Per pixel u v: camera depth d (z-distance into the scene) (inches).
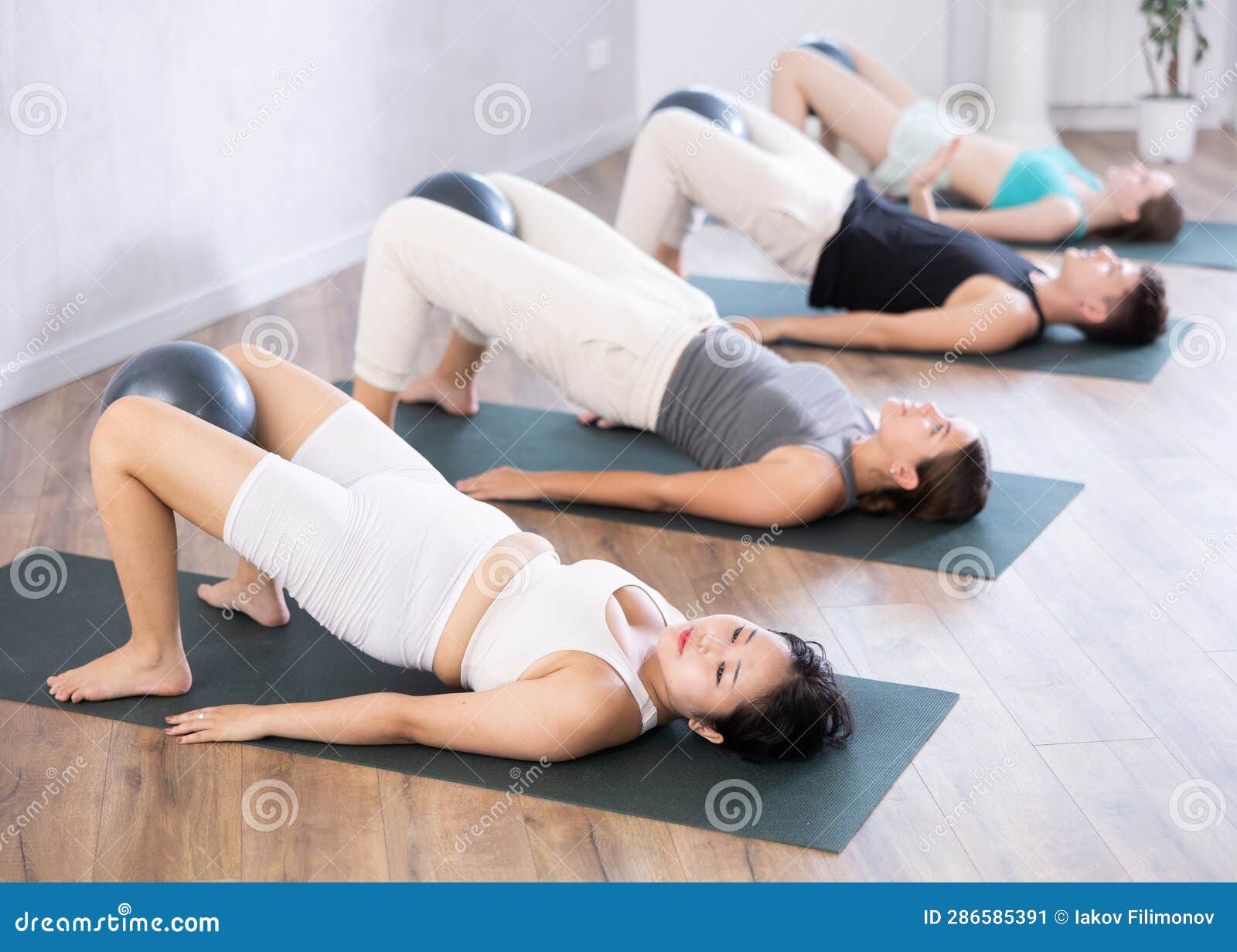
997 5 225.0
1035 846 69.3
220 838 69.6
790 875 67.1
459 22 190.7
